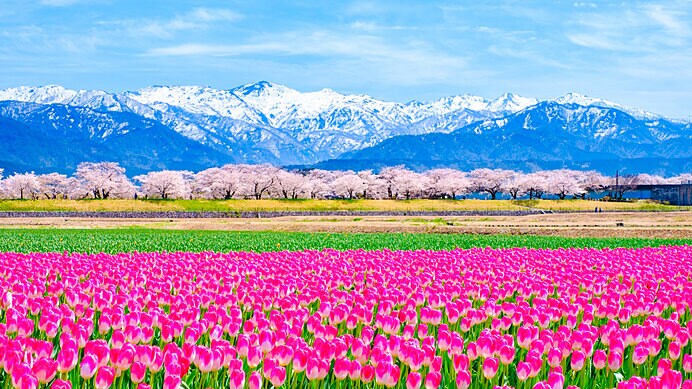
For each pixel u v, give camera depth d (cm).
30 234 7400
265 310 2147
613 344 1584
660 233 8444
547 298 2555
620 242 6575
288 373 1416
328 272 3030
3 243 5597
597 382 1521
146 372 1382
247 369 1455
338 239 6712
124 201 16675
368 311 1841
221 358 1317
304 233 8444
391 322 1762
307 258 3656
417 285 2639
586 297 2261
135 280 2630
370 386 1403
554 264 3481
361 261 3484
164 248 5256
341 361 1314
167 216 14638
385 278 2916
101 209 15950
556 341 1590
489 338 1461
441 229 9494
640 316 2256
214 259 3541
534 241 6638
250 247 5422
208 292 2312
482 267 3253
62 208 15700
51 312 1695
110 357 1293
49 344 1369
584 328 1714
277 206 17525
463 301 2012
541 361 1380
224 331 1773
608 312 2044
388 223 11156
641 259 3744
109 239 6338
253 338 1495
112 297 2062
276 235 7681
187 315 1755
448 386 1426
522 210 17825
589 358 1546
